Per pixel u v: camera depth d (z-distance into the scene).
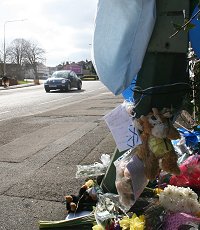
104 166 4.06
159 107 2.81
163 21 2.64
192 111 2.99
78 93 24.22
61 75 27.89
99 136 7.73
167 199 3.17
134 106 2.84
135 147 2.78
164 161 2.67
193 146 4.38
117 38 2.59
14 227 3.52
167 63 2.74
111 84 2.71
